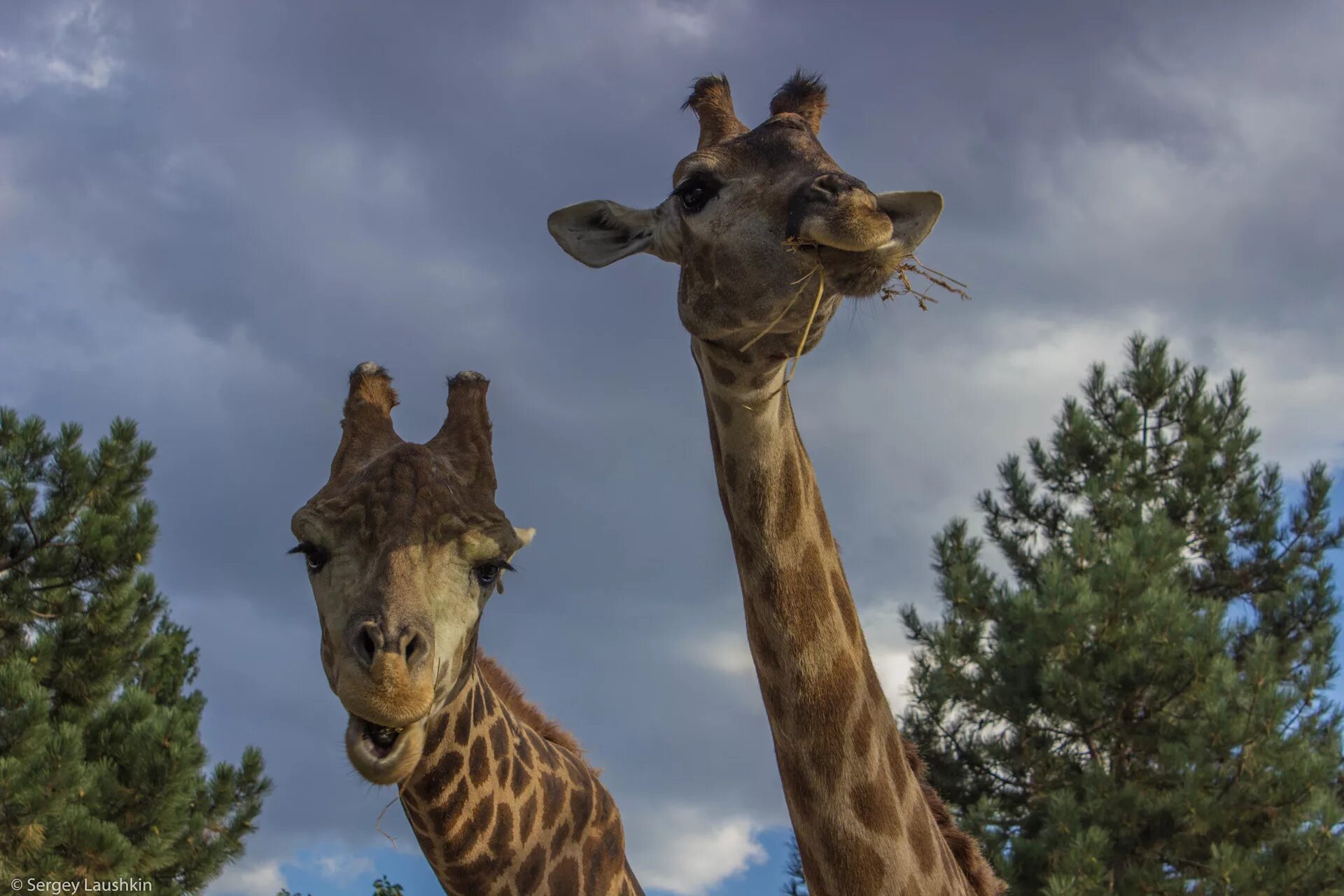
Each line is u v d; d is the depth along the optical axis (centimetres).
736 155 402
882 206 388
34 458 1666
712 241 394
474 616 411
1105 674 1731
